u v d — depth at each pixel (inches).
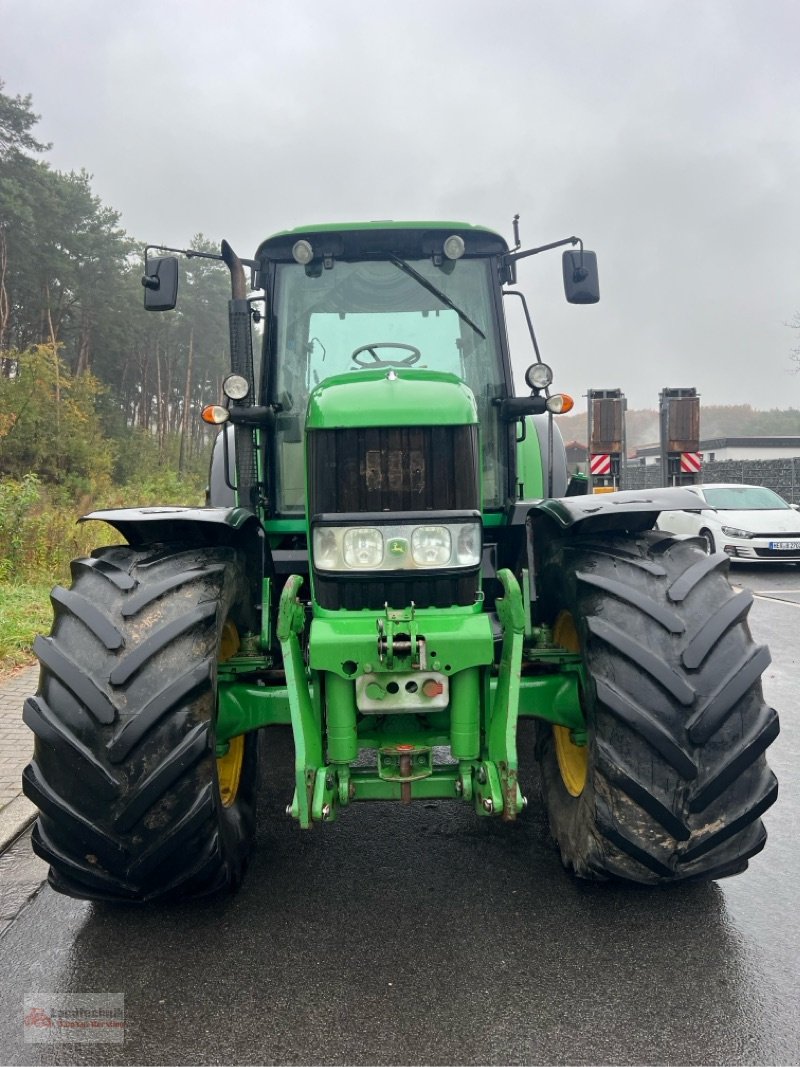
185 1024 92.2
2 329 1412.4
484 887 122.2
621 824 101.2
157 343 2107.5
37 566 403.5
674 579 110.3
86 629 104.7
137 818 96.9
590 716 106.7
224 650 121.3
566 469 213.3
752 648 104.7
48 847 102.0
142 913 116.3
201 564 113.7
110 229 1774.1
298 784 102.7
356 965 102.5
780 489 1066.1
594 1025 90.6
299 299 159.2
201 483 1615.4
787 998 95.0
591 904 116.6
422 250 158.6
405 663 104.3
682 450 586.9
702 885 122.0
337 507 113.2
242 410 144.6
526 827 144.3
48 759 100.3
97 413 1546.5
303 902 118.6
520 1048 87.3
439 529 110.5
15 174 1462.8
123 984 100.0
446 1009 93.7
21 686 234.7
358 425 112.5
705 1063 84.8
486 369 159.2
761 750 100.9
